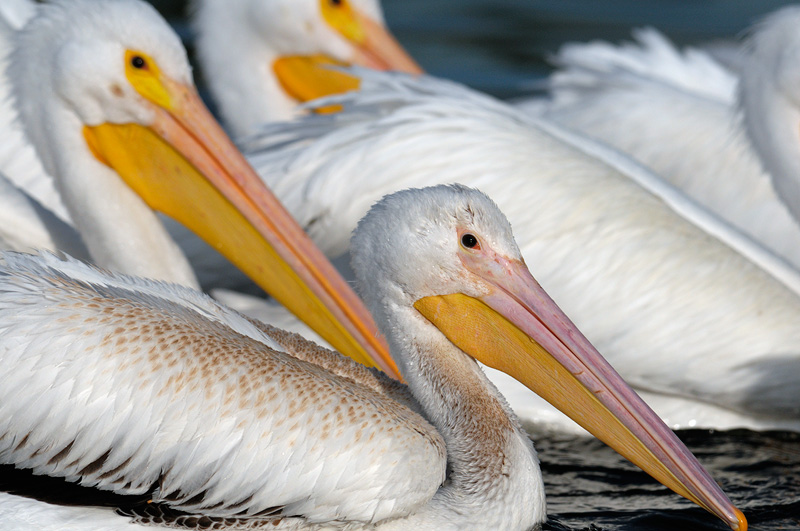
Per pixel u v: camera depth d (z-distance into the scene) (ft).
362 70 44.78
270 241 36.01
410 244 31.22
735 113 44.83
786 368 39.81
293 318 40.29
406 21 84.28
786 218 47.88
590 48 56.03
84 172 36.52
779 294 40.65
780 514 35.99
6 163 42.78
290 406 28.58
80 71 35.47
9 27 44.73
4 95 43.27
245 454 28.17
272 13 49.93
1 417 27.84
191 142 36.04
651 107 50.31
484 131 41.11
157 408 27.91
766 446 40.70
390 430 29.27
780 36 42.78
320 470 28.53
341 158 40.24
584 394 30.78
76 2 35.99
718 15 86.74
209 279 42.75
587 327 40.11
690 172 49.16
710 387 40.42
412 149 40.37
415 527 29.78
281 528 29.32
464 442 31.22
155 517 28.84
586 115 51.26
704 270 40.22
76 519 28.45
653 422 30.50
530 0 91.56
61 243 38.11
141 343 28.19
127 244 36.73
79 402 27.76
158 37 35.60
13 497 28.50
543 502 32.27
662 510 35.60
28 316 27.94
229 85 51.13
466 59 76.13
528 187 40.19
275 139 43.34
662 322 39.83
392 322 32.09
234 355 28.78
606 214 40.29
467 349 31.78
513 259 31.45
